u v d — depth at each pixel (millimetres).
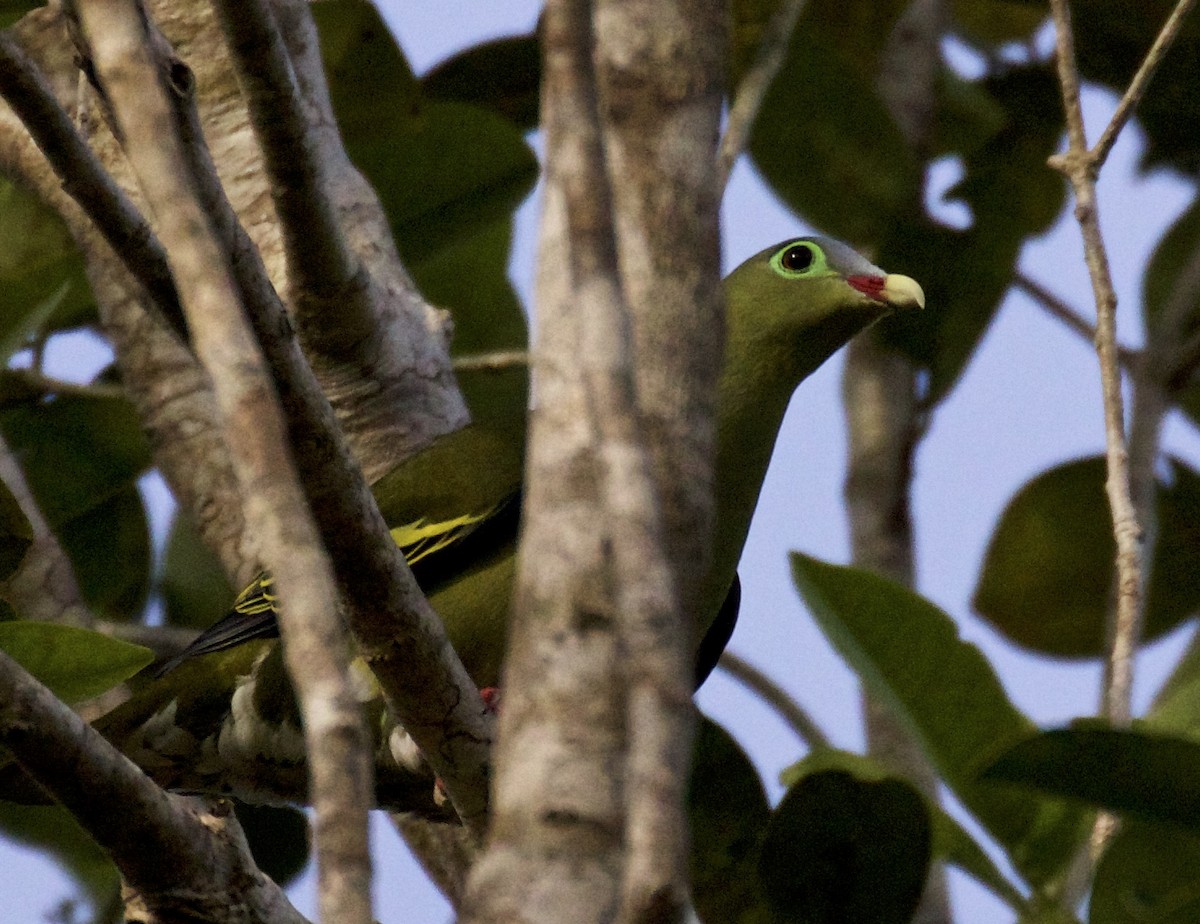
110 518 12227
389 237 10703
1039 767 6547
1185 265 13578
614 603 4637
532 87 13414
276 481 3926
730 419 10227
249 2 7223
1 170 10742
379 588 6875
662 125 5246
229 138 10750
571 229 4070
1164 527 12969
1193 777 6434
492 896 4488
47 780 6801
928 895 10156
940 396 12500
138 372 10688
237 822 7590
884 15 13820
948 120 14227
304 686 3768
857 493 12742
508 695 4719
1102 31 13664
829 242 10703
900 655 7895
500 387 12570
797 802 7668
